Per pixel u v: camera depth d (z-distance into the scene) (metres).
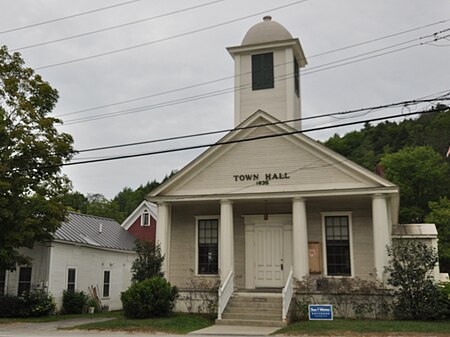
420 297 17.08
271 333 14.92
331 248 21.11
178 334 14.94
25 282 23.95
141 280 19.94
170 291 19.00
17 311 22.16
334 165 19.95
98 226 32.41
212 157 21.61
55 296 24.02
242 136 21.39
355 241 20.80
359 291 18.22
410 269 17.33
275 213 22.16
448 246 39.94
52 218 21.92
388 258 18.47
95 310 26.66
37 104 22.89
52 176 23.00
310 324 16.08
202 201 21.78
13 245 20.83
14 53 22.66
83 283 26.86
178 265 22.86
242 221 22.64
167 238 21.84
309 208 21.66
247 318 17.84
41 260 23.95
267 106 24.00
